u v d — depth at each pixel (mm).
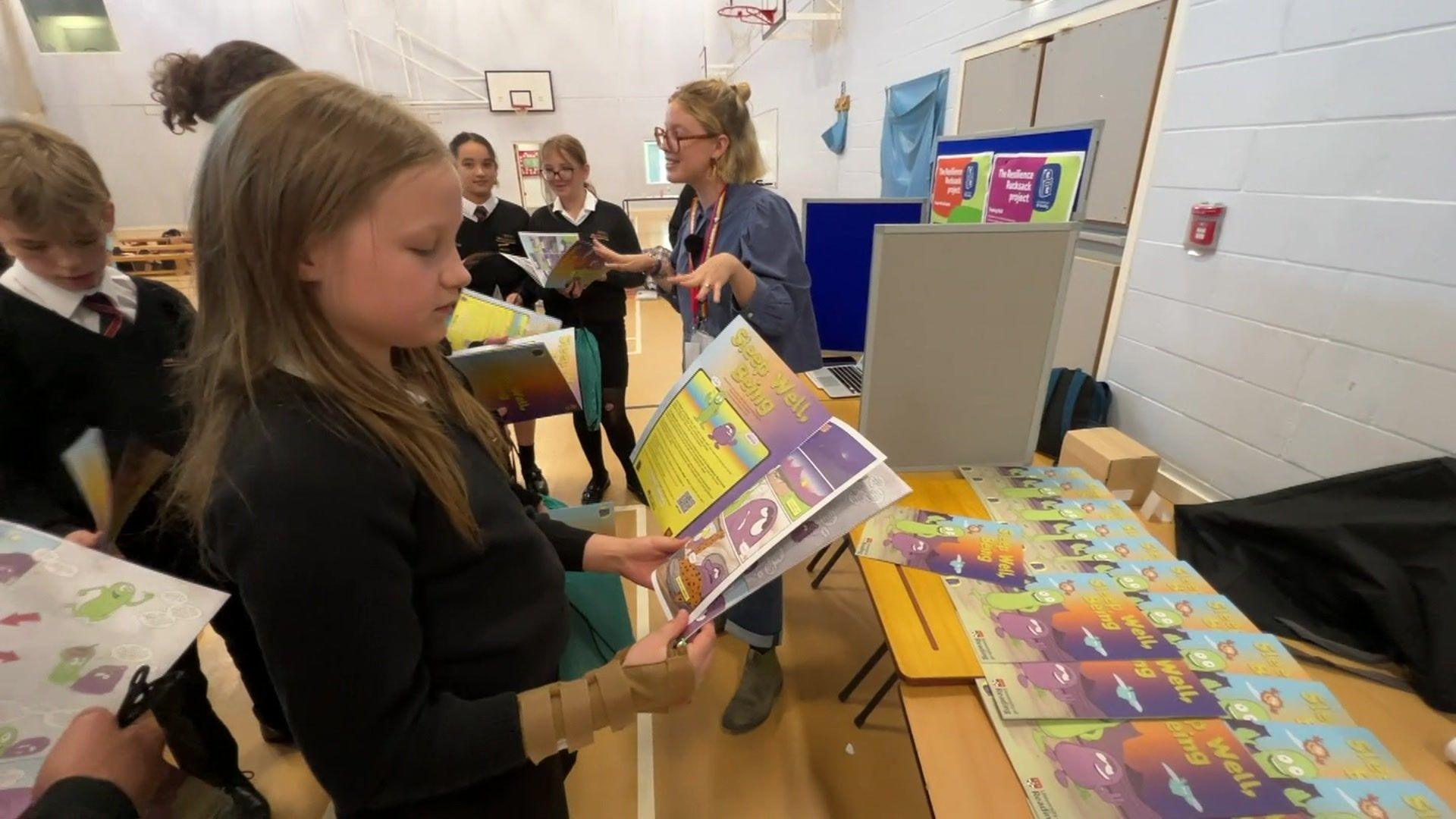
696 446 868
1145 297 1956
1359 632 1136
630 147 7086
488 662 606
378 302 489
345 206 447
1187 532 1430
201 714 844
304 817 1450
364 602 462
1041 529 1218
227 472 451
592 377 1294
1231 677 889
